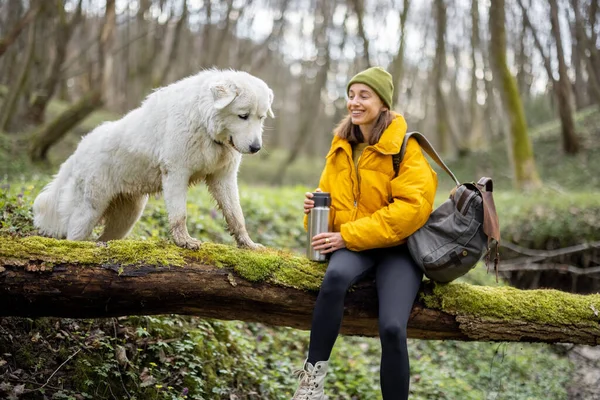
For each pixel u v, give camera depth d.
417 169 2.84
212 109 3.08
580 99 20.78
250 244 3.44
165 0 14.59
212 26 17.27
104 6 12.50
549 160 16.05
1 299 2.64
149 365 3.52
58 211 3.77
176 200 3.21
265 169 21.53
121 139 3.44
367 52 16.61
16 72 14.22
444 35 19.81
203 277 2.91
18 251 2.68
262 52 21.84
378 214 2.81
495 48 12.95
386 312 2.66
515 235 8.48
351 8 18.73
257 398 3.91
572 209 8.73
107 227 3.96
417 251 2.82
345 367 4.77
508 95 12.87
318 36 22.38
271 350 4.69
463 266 2.81
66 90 19.42
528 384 5.16
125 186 3.56
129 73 17.12
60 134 11.17
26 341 3.21
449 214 2.87
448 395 4.65
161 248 3.00
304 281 2.99
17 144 11.62
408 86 24.84
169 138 3.19
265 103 3.19
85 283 2.73
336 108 24.44
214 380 3.75
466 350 5.76
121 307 2.86
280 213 7.82
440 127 23.09
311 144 28.78
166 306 2.94
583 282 8.07
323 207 3.00
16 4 15.23
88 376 3.21
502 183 16.05
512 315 3.08
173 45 14.48
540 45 15.39
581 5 15.66
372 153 2.91
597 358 5.96
